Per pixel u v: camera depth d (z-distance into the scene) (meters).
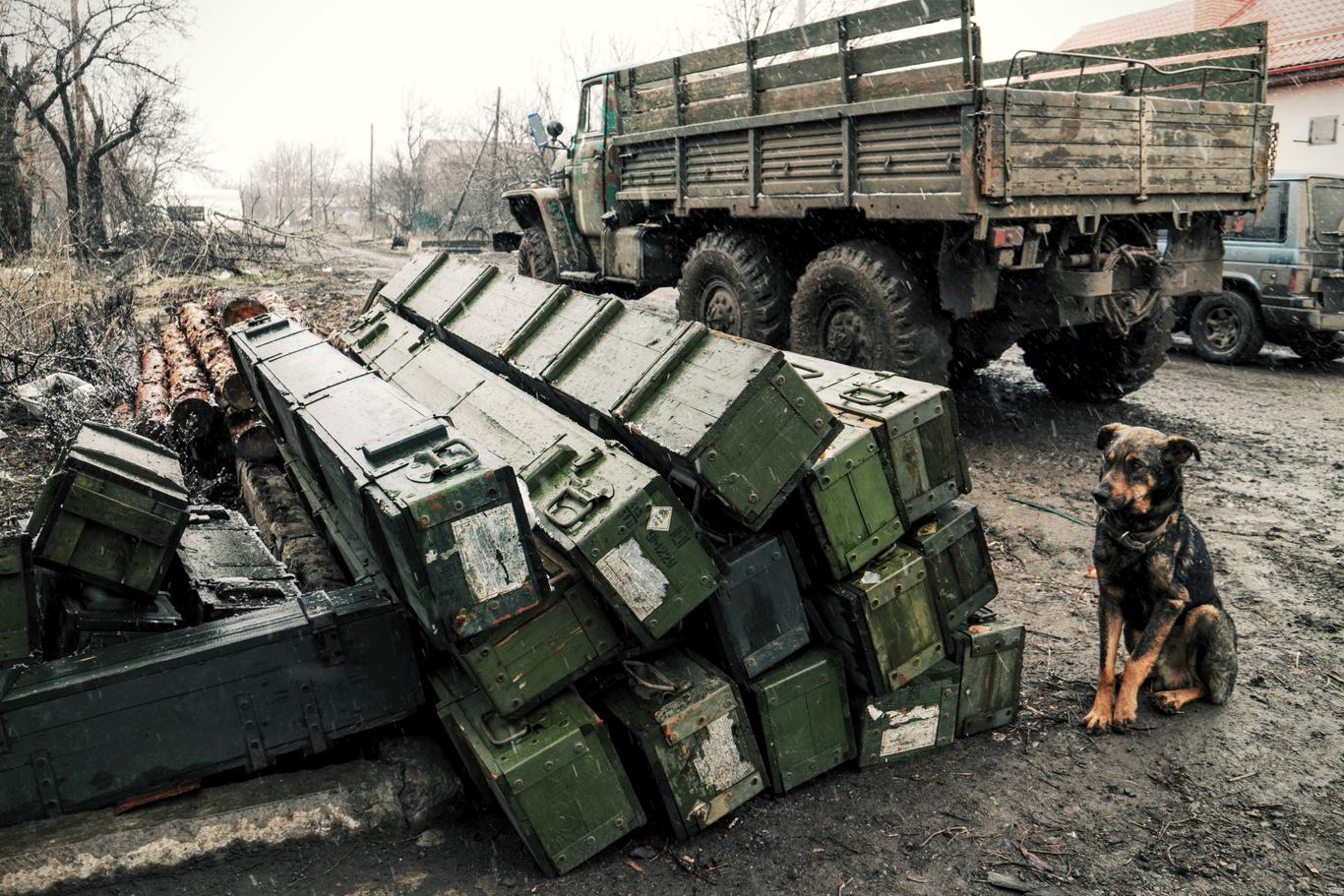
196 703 2.80
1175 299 9.77
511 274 5.18
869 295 5.96
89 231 17.03
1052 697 3.63
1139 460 3.22
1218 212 6.79
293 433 4.46
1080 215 5.54
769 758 3.00
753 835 2.89
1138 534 3.31
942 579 3.22
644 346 3.39
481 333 4.79
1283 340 9.34
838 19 5.70
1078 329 7.23
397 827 2.89
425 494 2.41
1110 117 5.54
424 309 5.72
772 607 3.00
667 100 7.49
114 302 9.48
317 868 2.73
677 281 8.63
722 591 2.90
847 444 3.00
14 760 2.64
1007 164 5.00
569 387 3.59
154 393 6.53
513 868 2.76
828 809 3.01
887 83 5.50
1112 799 3.03
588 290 9.82
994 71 8.99
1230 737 3.34
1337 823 2.89
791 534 3.08
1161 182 5.96
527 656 2.70
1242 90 6.80
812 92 6.03
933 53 5.14
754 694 2.95
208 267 16.84
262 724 2.89
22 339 8.13
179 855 2.64
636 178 8.16
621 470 2.80
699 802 2.84
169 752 2.79
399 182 33.34
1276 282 8.91
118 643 3.07
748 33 17.08
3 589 2.74
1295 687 3.66
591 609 2.77
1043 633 4.13
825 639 3.20
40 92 21.06
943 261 5.58
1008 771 3.19
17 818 2.68
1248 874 2.68
